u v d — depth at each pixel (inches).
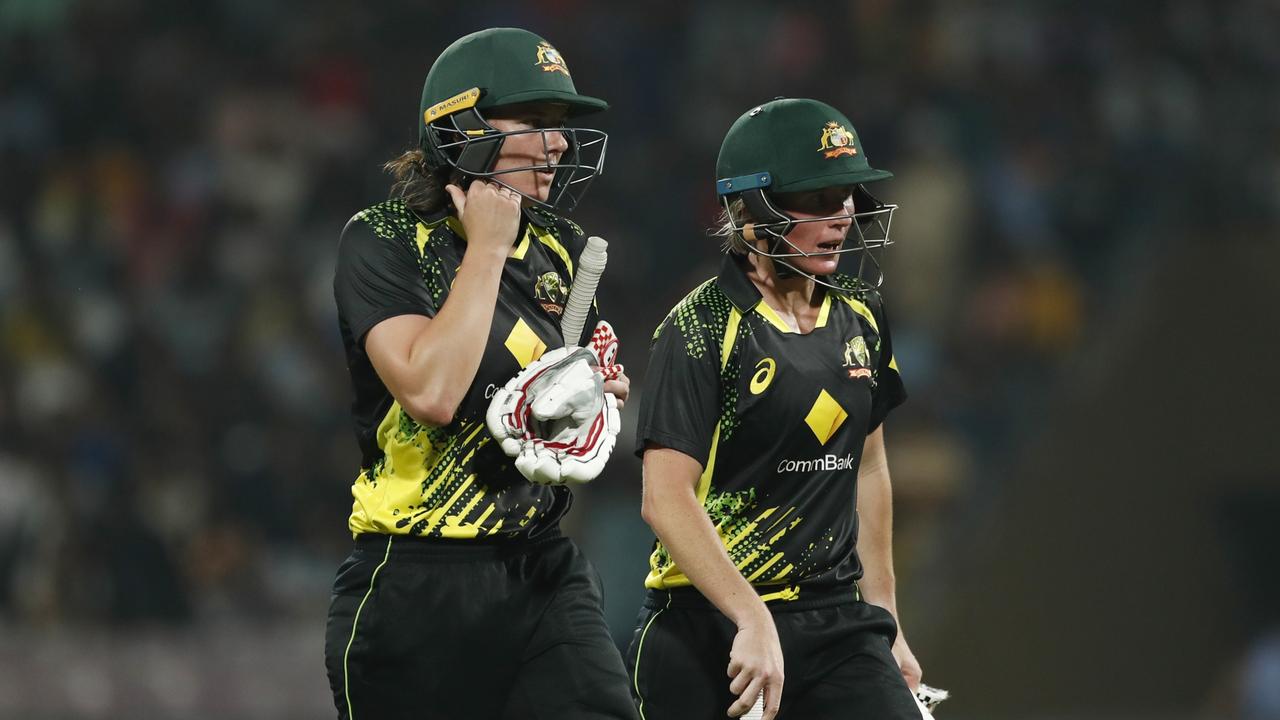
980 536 1536.7
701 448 511.8
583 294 495.2
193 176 1755.7
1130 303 1632.6
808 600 530.9
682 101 1978.3
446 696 478.0
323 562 1446.9
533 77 482.0
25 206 1697.8
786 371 518.6
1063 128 1920.5
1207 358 1617.9
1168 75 2001.7
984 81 1962.4
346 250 478.6
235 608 1376.7
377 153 1891.0
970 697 1509.6
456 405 456.8
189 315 1611.7
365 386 482.0
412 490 475.5
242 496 1451.8
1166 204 1769.2
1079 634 1557.6
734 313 520.4
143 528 1338.6
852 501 540.7
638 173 1883.6
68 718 1161.4
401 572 476.4
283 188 1785.2
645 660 539.5
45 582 1302.9
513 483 485.1
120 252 1658.5
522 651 485.1
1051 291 1733.5
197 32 1909.4
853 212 536.4
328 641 485.7
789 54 2001.7
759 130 523.2
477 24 2003.0
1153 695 1582.2
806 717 534.0
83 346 1557.6
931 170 1793.8
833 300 540.4
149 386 1523.1
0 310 1563.7
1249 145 1916.8
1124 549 1579.7
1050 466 1563.7
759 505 525.0
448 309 458.9
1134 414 1600.6
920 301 1717.5
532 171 489.4
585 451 475.5
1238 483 1606.8
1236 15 2092.8
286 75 1899.6
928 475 1568.7
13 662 1165.7
